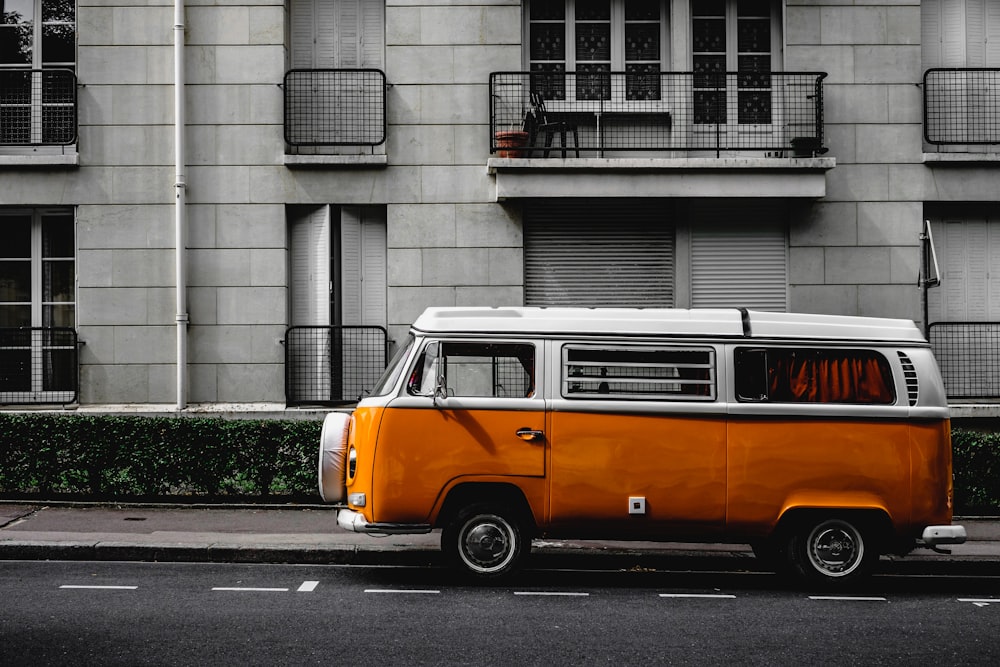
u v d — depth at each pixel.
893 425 8.74
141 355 14.49
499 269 14.63
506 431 8.62
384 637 6.73
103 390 14.48
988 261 14.95
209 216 14.54
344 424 9.12
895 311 14.68
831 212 14.71
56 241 14.83
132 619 7.12
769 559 9.66
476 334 8.79
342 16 14.98
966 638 6.96
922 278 14.66
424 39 14.70
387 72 14.71
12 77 14.80
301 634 6.78
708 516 8.63
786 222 14.85
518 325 8.84
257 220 14.55
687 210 14.83
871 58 14.77
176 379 14.48
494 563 8.63
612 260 14.81
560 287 14.80
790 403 8.74
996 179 14.71
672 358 8.77
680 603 8.03
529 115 14.19
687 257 14.80
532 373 8.74
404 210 14.62
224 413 14.31
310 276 14.76
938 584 9.11
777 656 6.42
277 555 9.60
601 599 8.13
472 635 6.83
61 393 14.65
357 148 14.77
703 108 14.95
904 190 14.72
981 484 12.09
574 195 14.23
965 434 12.22
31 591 8.03
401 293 14.60
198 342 14.50
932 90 14.86
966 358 14.73
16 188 14.50
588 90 14.93
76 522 10.77
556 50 14.98
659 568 9.65
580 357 8.77
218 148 14.55
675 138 14.83
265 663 6.06
